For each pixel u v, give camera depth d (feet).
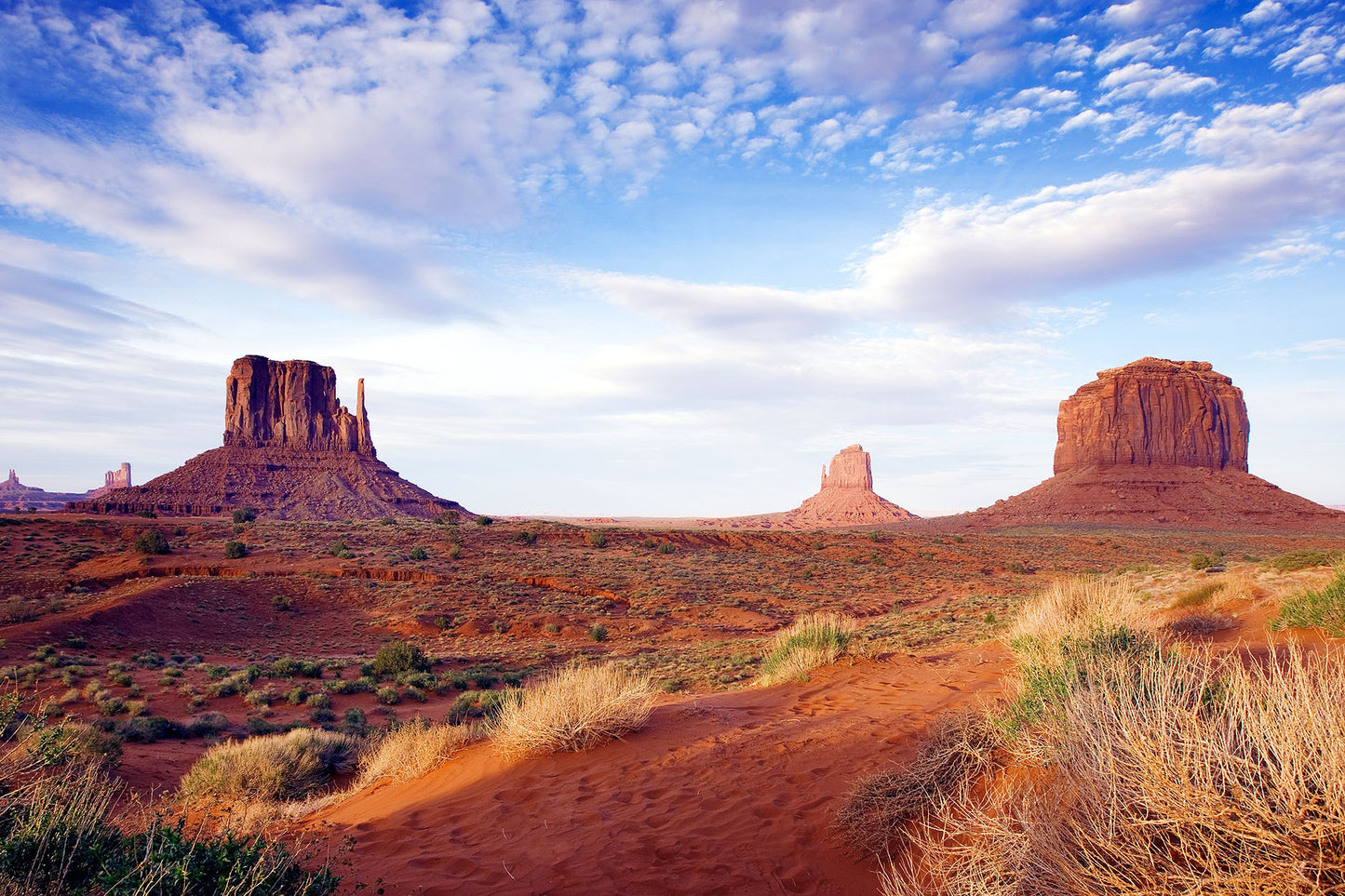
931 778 16.17
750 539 298.56
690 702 35.55
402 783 29.50
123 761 42.06
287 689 83.71
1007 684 25.50
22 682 71.67
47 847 11.71
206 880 11.82
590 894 15.43
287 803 31.94
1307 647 25.03
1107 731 9.95
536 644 130.11
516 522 319.68
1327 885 7.40
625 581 188.34
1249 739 8.64
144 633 116.88
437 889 16.58
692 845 17.39
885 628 95.30
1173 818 8.34
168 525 233.14
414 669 97.76
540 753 27.09
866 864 15.06
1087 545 311.06
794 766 22.03
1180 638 32.42
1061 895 8.95
